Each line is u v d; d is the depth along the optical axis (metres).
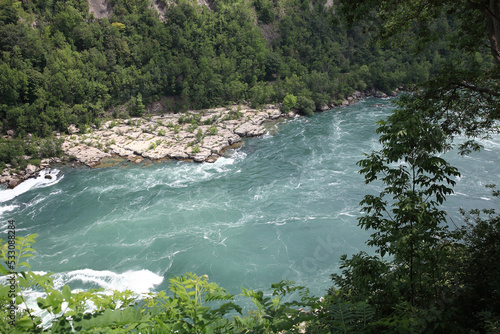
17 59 95.88
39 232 55.16
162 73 115.44
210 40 135.38
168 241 52.00
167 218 57.81
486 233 13.98
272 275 44.69
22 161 75.50
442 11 18.64
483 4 15.48
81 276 45.31
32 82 93.69
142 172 75.12
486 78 15.27
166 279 44.97
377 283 11.30
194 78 118.12
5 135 87.69
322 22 156.88
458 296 10.71
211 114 109.56
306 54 150.38
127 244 51.59
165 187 68.31
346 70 150.62
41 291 35.94
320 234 51.81
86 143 87.62
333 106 122.31
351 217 55.28
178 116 108.38
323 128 98.88
